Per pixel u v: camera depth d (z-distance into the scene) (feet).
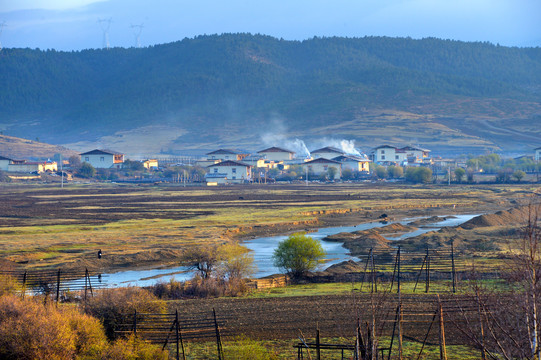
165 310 230.27
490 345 152.15
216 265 318.24
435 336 206.39
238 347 194.70
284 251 330.95
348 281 318.86
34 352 169.48
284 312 243.81
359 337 133.80
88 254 402.93
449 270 314.76
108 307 211.00
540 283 126.41
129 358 177.47
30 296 250.16
